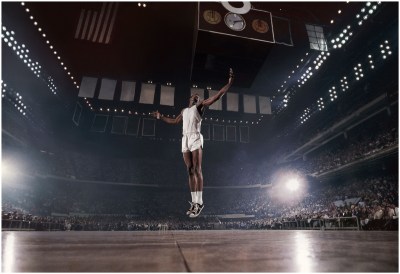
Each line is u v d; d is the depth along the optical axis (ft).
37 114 116.88
